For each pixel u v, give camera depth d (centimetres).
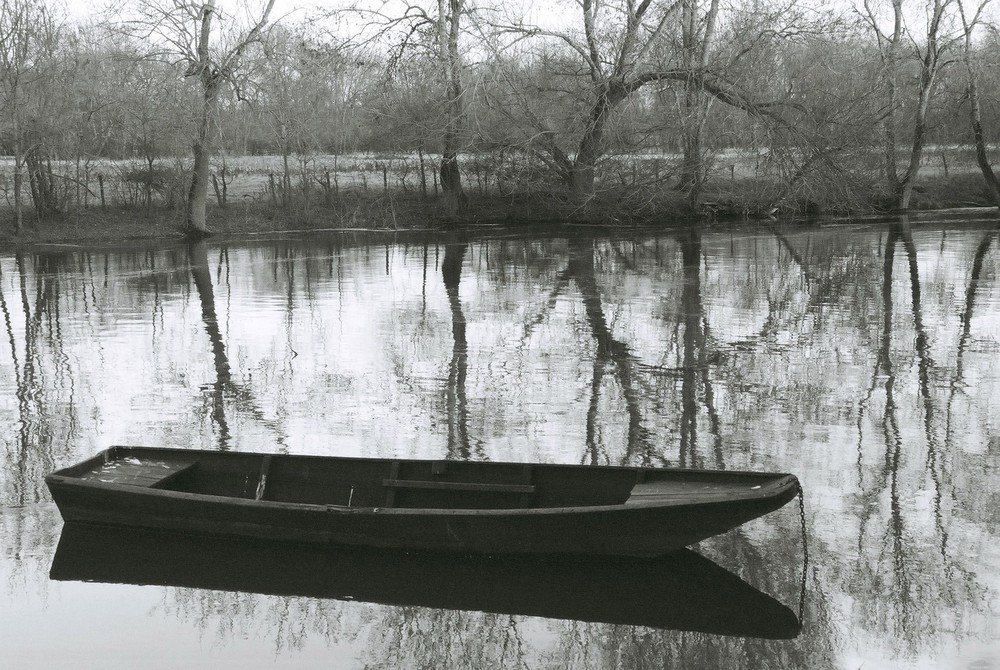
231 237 3809
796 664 773
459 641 816
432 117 4031
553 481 984
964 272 2669
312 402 1502
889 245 3278
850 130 3888
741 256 3091
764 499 855
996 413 1388
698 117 3875
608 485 965
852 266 2831
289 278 2795
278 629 837
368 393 1550
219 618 857
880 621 830
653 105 3959
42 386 1617
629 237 3669
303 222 4044
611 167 3994
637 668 772
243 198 4166
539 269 2903
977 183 4584
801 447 1258
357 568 934
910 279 2580
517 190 4150
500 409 1449
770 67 3928
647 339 1909
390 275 2830
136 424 1400
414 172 4425
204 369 1722
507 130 3947
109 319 2197
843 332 1944
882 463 1192
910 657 777
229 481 1052
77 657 793
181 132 3722
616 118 3922
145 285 2680
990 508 1049
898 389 1521
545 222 4212
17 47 3409
